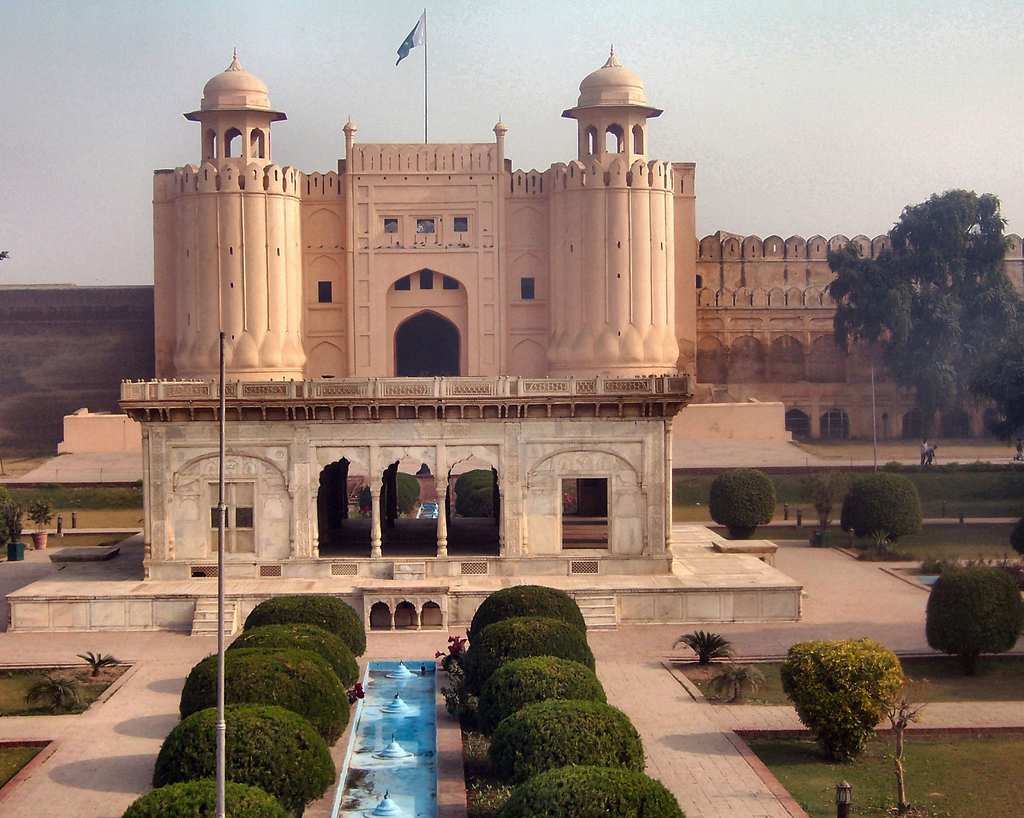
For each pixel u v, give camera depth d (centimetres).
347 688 2166
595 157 5172
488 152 5331
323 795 1738
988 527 4031
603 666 2420
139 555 3253
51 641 2653
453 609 2752
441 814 1669
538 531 2912
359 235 5306
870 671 1883
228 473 2897
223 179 5075
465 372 5362
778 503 4591
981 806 1714
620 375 5109
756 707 2150
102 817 1683
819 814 1681
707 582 2811
